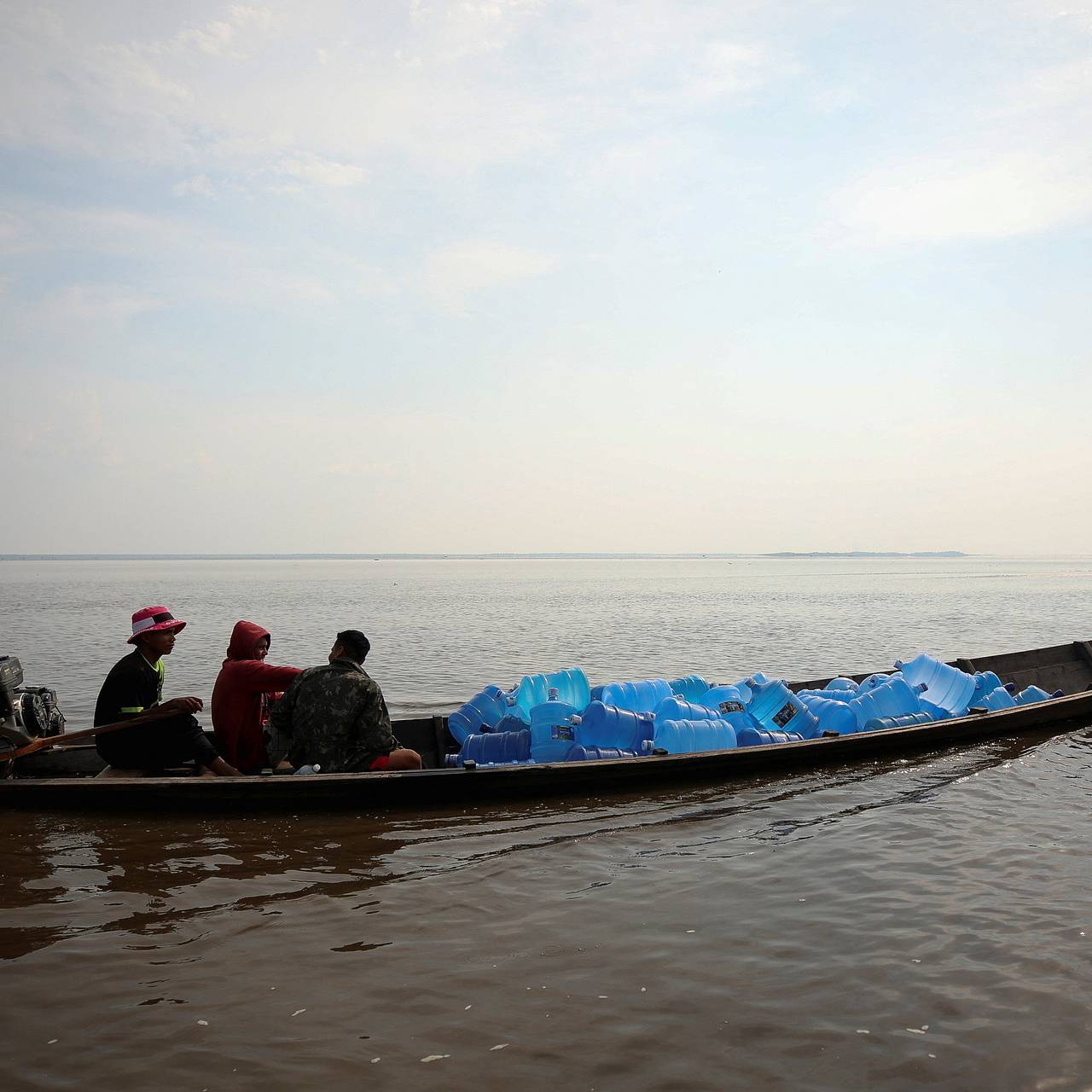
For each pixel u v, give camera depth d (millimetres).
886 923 5566
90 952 5156
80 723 13984
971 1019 4418
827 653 25656
